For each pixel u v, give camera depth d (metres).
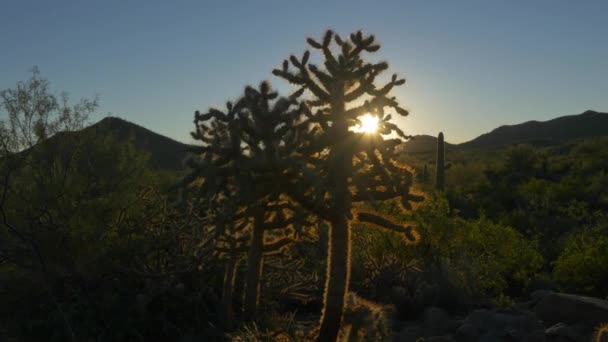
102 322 8.64
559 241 14.99
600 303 8.16
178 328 8.79
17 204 9.77
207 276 9.83
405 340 8.08
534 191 23.56
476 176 36.75
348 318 7.80
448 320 9.07
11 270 9.48
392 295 10.02
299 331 8.36
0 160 9.92
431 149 96.31
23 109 10.16
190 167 7.34
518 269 11.70
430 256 11.27
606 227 14.85
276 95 6.94
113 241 9.68
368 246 11.56
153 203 10.12
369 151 7.28
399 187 7.42
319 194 6.67
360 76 7.34
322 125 7.41
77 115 10.48
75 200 9.96
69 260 9.48
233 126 7.09
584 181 27.41
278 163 6.92
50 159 10.31
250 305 8.52
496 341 7.68
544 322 8.40
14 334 8.45
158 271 9.24
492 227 12.27
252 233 8.46
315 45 7.50
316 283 10.56
